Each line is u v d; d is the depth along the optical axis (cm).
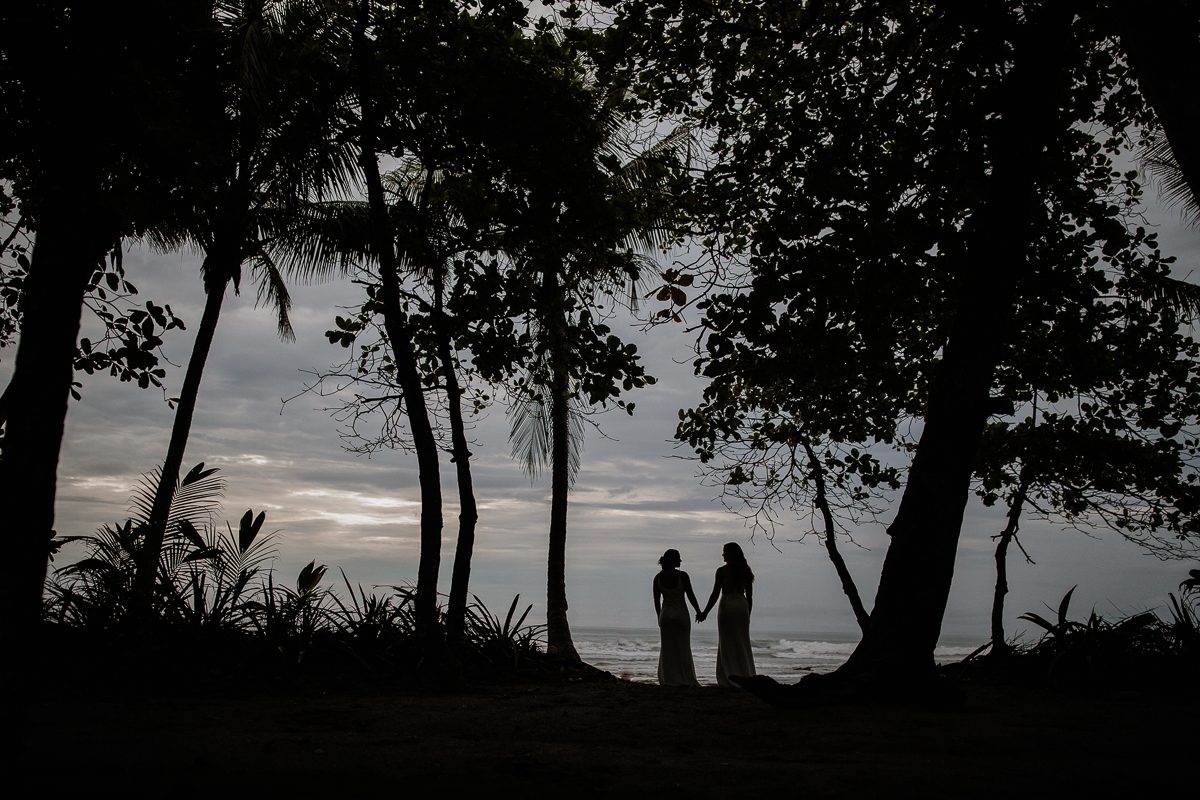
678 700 784
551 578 1417
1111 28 786
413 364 855
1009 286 771
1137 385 1025
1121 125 975
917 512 753
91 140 335
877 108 907
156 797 306
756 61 995
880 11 915
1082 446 1122
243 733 492
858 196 762
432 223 981
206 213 1029
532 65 904
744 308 782
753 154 895
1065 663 954
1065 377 1049
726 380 948
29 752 393
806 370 880
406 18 851
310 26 882
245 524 901
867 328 834
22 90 638
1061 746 507
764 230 806
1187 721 637
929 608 729
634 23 922
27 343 301
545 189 912
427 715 611
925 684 703
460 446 998
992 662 1087
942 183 855
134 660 746
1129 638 980
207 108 891
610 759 442
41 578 289
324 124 920
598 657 3092
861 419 1177
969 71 908
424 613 818
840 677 724
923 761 448
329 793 329
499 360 912
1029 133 786
